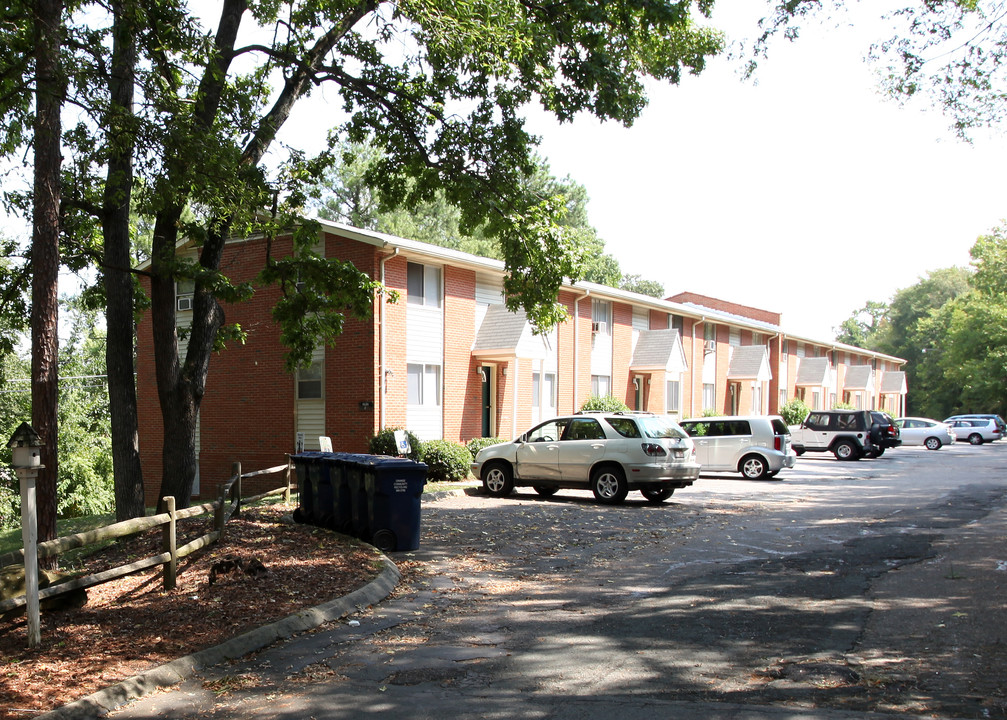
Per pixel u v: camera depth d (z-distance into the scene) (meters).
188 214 20.64
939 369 79.94
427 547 11.58
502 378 26.00
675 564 10.09
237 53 13.57
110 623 7.19
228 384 24.12
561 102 14.88
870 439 31.11
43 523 8.63
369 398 21.45
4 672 5.91
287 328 14.90
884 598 7.92
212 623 7.18
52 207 8.95
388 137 15.70
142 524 8.04
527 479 17.64
